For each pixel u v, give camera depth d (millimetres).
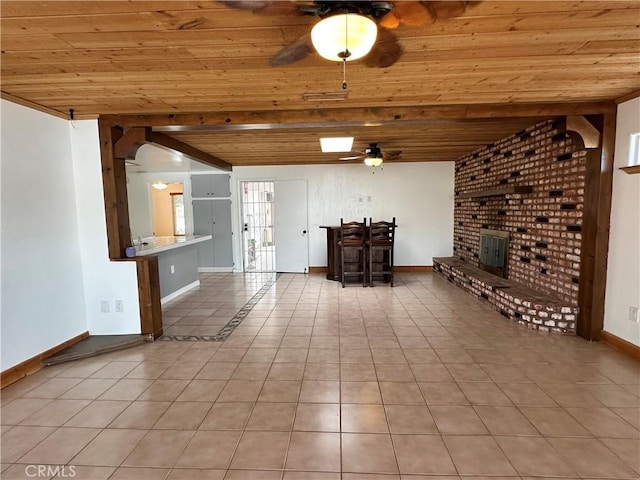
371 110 3314
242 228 7434
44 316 3066
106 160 3439
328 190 7211
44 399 2494
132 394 2545
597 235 3277
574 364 2910
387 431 2086
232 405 2383
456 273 5805
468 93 2943
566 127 3254
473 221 6133
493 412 2264
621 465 1804
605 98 3105
